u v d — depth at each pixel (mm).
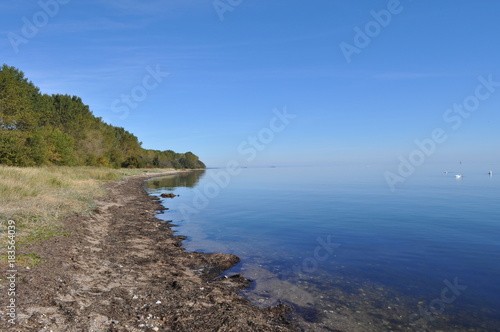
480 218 17375
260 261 9562
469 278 8023
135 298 5844
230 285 7453
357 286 7516
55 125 52031
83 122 56969
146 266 8375
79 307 4953
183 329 4809
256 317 5621
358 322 5719
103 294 5820
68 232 10312
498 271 8523
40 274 6098
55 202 14273
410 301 6664
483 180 59125
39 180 20109
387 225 15422
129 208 19172
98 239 10750
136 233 12617
